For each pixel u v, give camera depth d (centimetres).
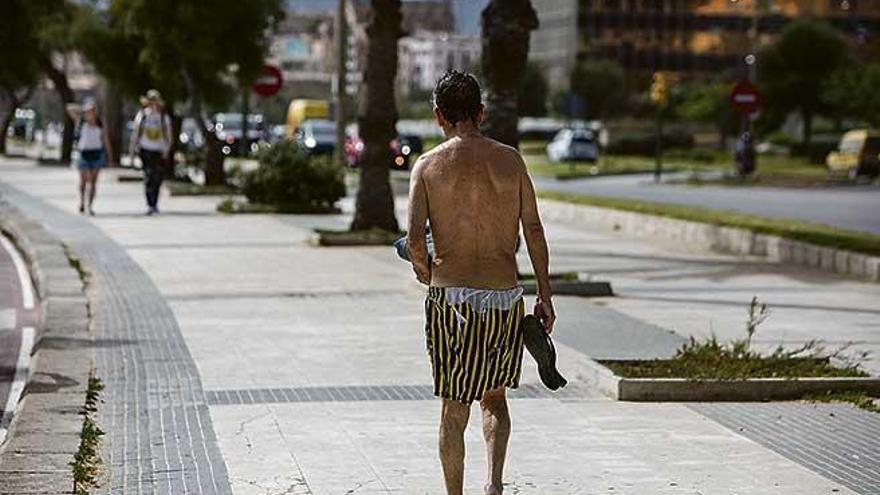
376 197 3091
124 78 5838
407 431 1235
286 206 4028
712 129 13750
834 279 2520
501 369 938
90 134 3831
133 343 1692
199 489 1041
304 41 19262
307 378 1481
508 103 2341
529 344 930
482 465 1122
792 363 1505
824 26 12375
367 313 1975
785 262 2845
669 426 1276
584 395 1415
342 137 6681
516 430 1250
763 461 1148
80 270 2444
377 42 3050
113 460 1125
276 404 1345
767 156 11588
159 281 2330
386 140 3088
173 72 5250
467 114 955
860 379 1434
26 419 1217
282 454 1151
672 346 1673
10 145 11625
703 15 17225
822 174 8338
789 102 12231
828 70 12125
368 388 1430
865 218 4216
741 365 1479
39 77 8094
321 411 1315
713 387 1399
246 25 5219
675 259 2897
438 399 1374
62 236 3153
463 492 1019
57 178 5956
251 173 4106
